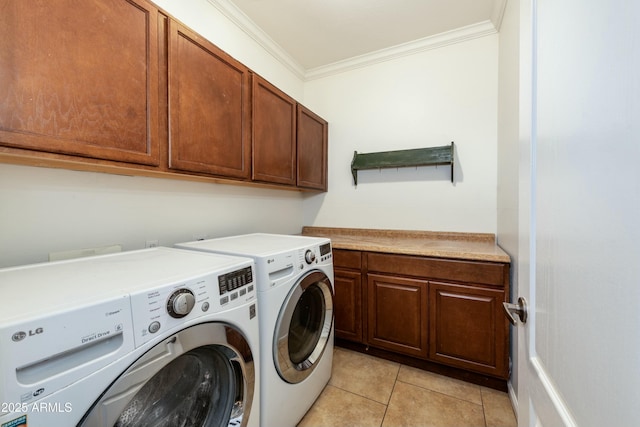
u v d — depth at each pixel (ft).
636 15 0.95
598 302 1.17
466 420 4.67
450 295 5.67
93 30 3.21
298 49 8.07
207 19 5.91
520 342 2.38
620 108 1.04
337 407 4.96
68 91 3.01
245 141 5.64
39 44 2.79
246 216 7.20
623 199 1.01
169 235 5.29
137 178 4.73
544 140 1.82
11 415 1.57
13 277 2.65
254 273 3.67
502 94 6.17
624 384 0.99
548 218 1.74
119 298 2.11
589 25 1.28
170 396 2.75
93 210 4.13
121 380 2.06
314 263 4.81
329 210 9.23
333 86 9.12
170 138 4.13
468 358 5.54
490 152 7.03
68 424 1.81
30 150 2.77
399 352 6.20
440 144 7.59
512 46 5.09
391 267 6.24
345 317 6.77
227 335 3.01
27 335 1.65
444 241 7.27
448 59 7.48
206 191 6.07
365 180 8.66
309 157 8.05
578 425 1.32
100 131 3.30
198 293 2.73
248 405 3.34
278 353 3.88
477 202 7.20
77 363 1.88
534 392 1.97
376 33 7.30
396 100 8.18
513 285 5.02
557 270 1.60
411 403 5.07
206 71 4.73
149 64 3.82
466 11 6.46
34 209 3.54
